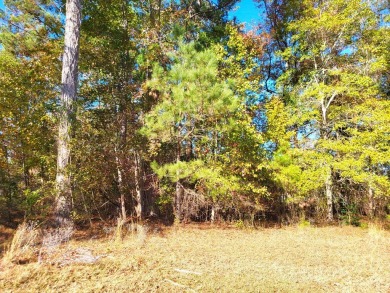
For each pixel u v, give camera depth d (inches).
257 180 440.5
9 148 388.5
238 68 460.4
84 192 346.3
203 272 195.5
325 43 483.5
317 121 464.1
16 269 174.1
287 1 581.3
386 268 222.4
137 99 422.9
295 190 432.5
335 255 263.9
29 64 411.5
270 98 525.3
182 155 443.8
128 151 382.9
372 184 399.5
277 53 536.7
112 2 455.5
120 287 158.6
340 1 456.1
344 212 483.5
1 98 349.4
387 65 460.1
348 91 433.4
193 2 517.7
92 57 414.9
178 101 321.7
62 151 309.3
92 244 264.1
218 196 411.8
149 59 429.4
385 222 458.0
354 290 174.7
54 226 300.5
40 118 368.8
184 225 408.8
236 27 501.0
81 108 335.3
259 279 187.6
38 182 420.2
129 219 401.1
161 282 170.2
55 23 521.3
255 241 326.3
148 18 479.2
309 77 529.0
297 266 225.0
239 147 413.7
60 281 161.5
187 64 335.9
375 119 406.6
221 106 319.0
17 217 386.9
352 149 406.3
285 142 439.8
